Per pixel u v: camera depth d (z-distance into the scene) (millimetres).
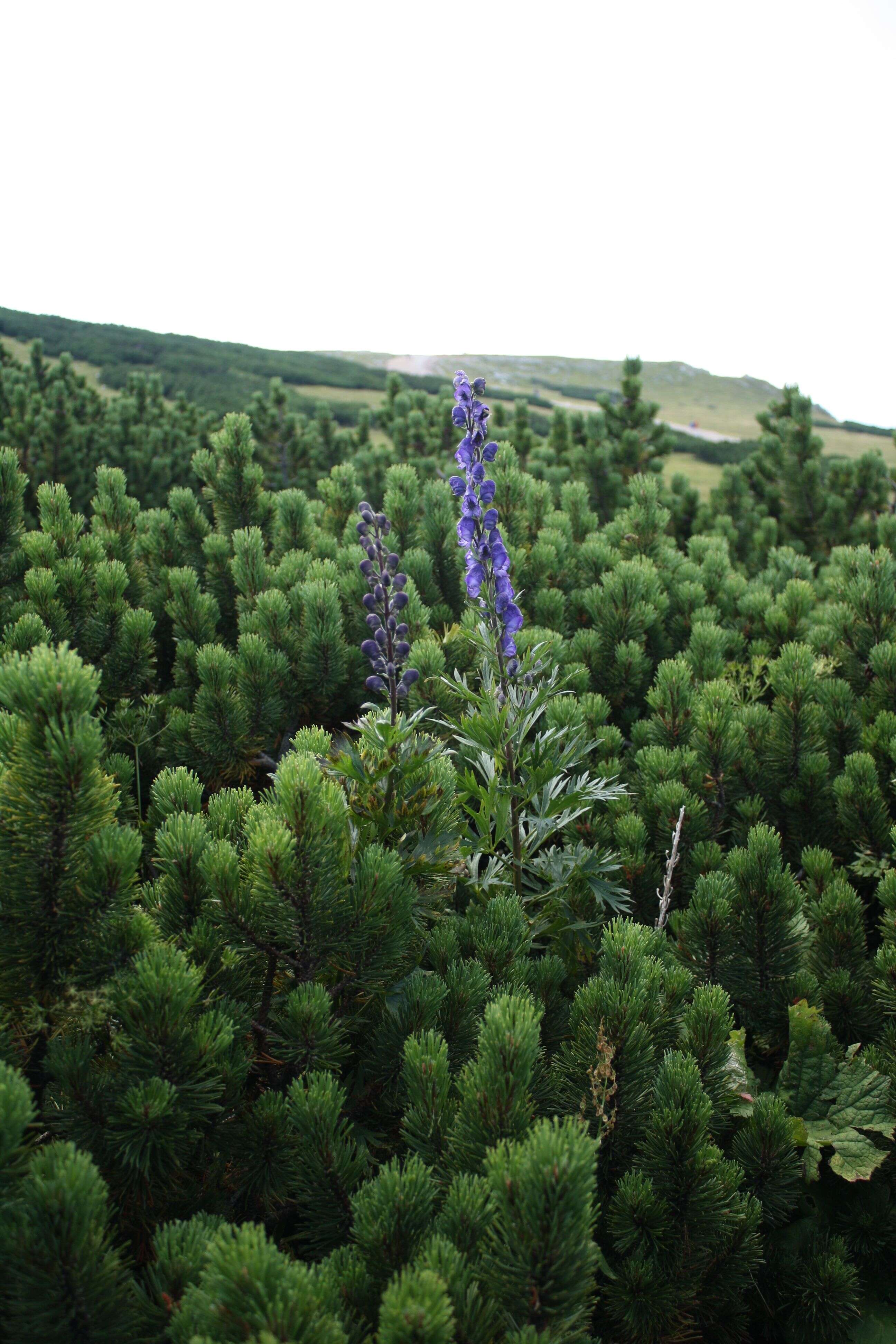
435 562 6059
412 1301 1441
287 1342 1389
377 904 2334
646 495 7219
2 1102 1587
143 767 4375
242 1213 2205
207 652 4473
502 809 3018
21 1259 1506
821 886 3643
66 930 2037
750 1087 2771
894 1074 2789
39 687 1954
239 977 2418
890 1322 2395
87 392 20141
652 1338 2086
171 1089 1894
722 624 6059
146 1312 1624
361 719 2812
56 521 5254
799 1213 2621
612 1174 2279
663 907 3078
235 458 6730
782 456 13203
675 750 4160
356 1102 2449
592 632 5285
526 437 15156
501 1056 1938
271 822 2262
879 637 5047
